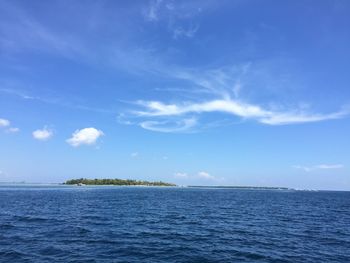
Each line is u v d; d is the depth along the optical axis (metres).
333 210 73.56
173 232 36.94
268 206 82.06
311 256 26.41
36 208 61.84
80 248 26.89
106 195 125.12
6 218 45.31
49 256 23.98
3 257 23.41
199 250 27.70
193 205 80.25
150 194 148.62
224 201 101.12
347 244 31.61
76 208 64.00
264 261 24.56
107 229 37.38
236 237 34.47
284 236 35.62
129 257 24.62
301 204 94.06
